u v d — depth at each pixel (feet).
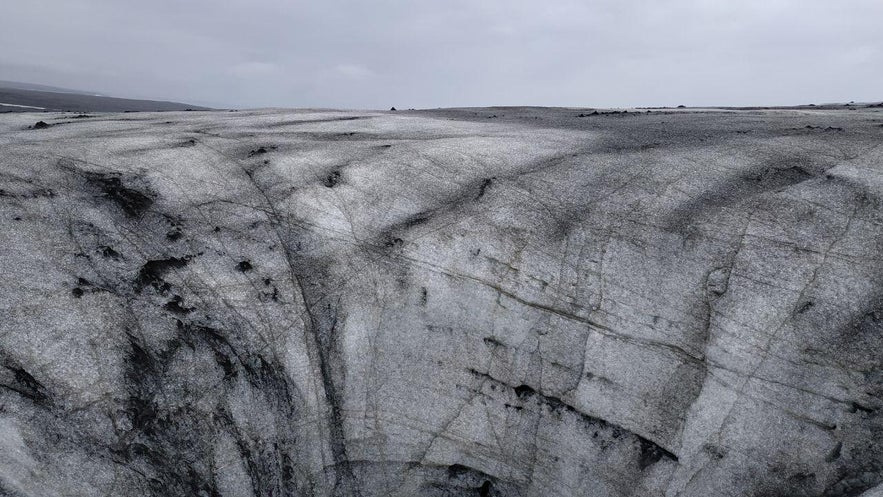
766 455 19.21
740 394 20.25
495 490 21.44
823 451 18.83
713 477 19.42
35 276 20.79
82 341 19.34
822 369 19.97
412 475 21.68
